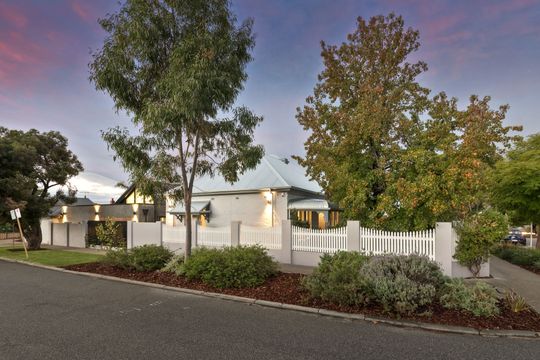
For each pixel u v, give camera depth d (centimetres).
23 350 451
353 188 1118
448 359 434
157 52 902
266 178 1920
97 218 2441
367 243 1067
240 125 994
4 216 1697
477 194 1059
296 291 745
